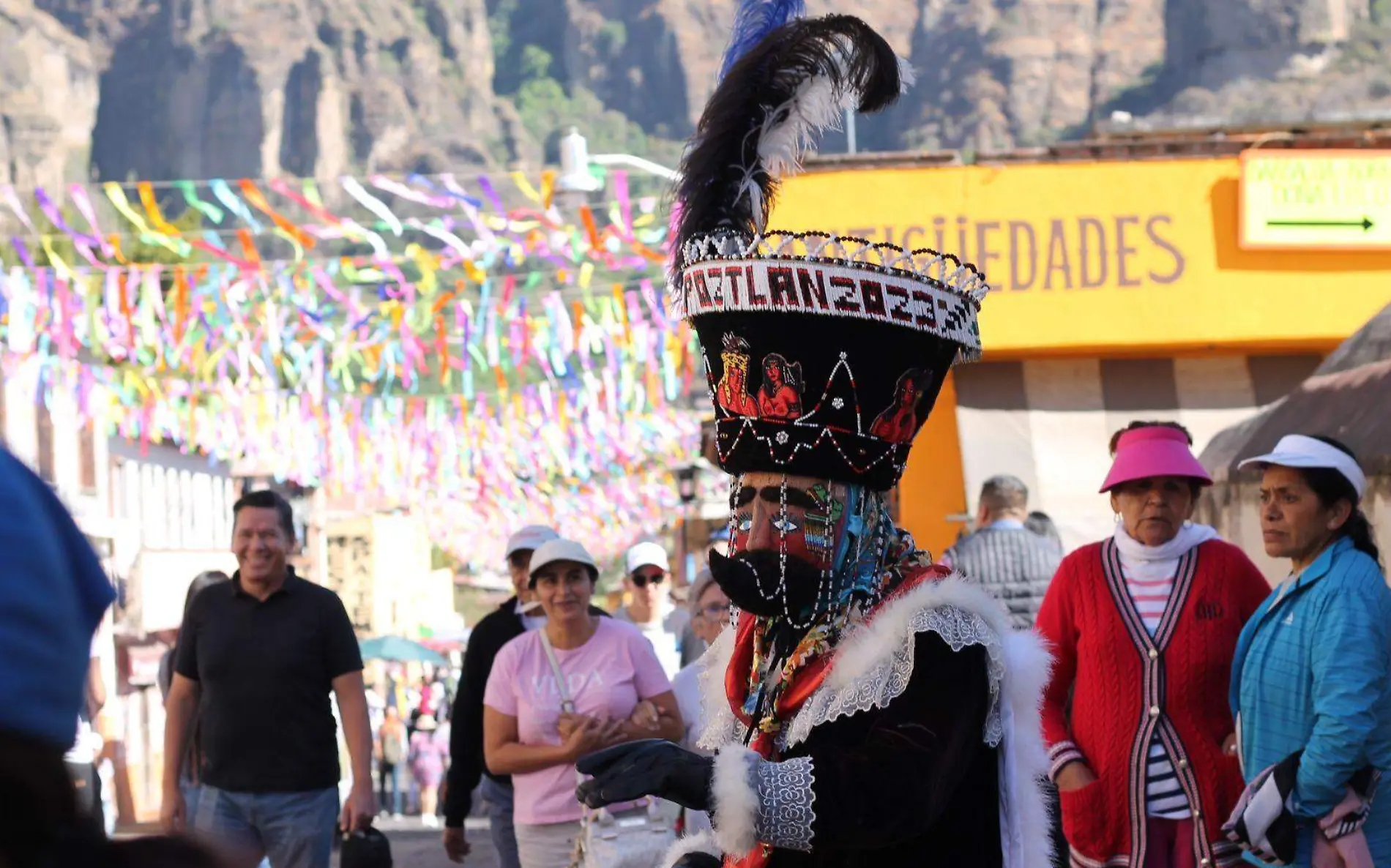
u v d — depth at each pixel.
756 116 3.26
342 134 194.62
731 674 3.22
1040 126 182.88
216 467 35.28
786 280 2.90
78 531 1.30
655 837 5.94
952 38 188.12
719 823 2.61
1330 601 5.00
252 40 192.75
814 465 2.94
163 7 193.38
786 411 2.94
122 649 25.19
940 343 3.04
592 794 2.61
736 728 3.26
